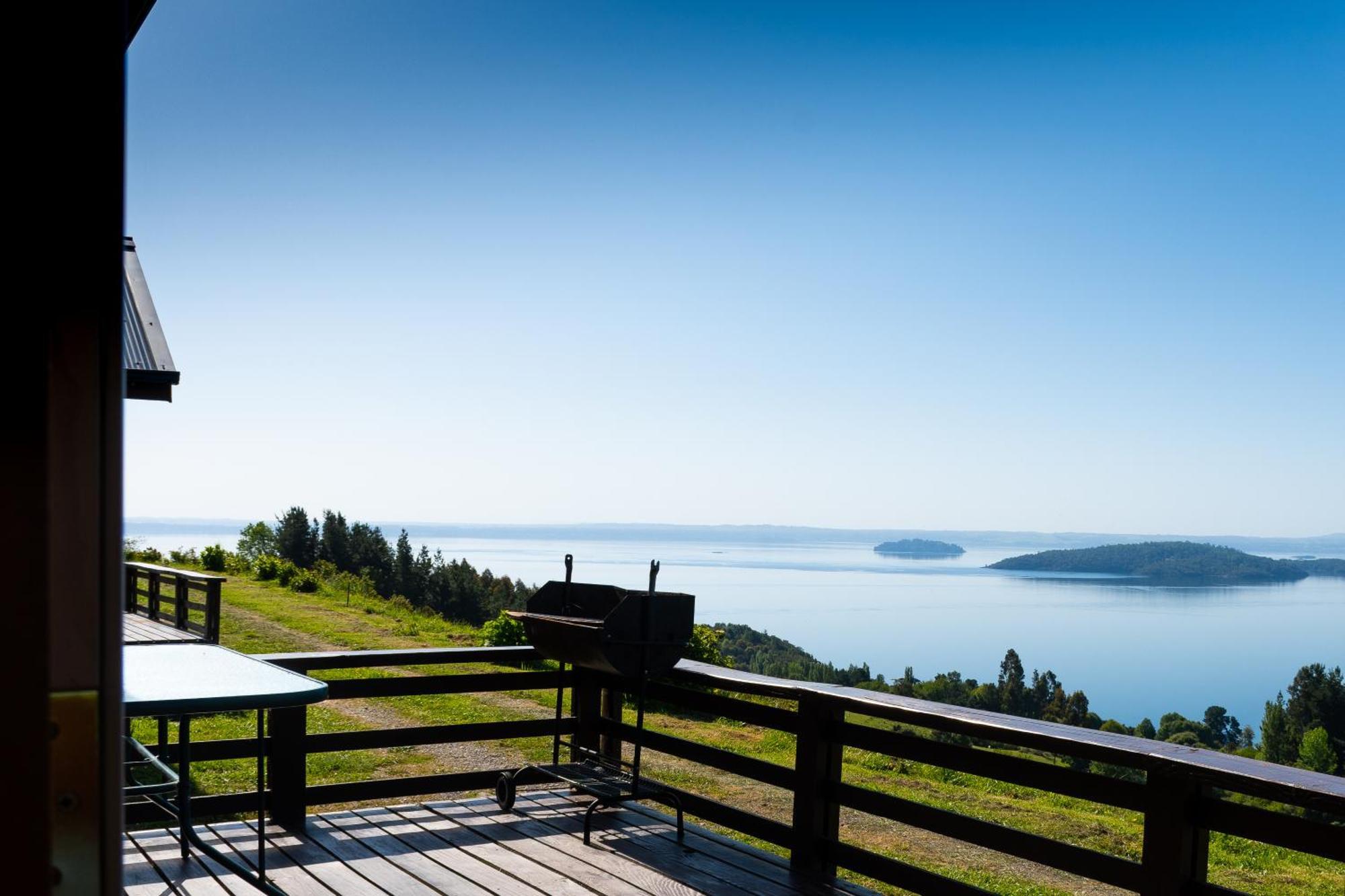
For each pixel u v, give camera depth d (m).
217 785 6.50
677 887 3.70
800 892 3.69
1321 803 2.44
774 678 4.27
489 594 44.22
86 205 0.68
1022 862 5.95
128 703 2.45
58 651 0.69
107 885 0.71
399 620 18.25
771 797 6.99
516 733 4.93
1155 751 2.88
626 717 10.32
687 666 4.64
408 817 4.53
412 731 4.61
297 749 4.31
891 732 3.68
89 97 0.68
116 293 0.70
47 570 0.64
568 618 4.41
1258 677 180.38
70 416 0.69
